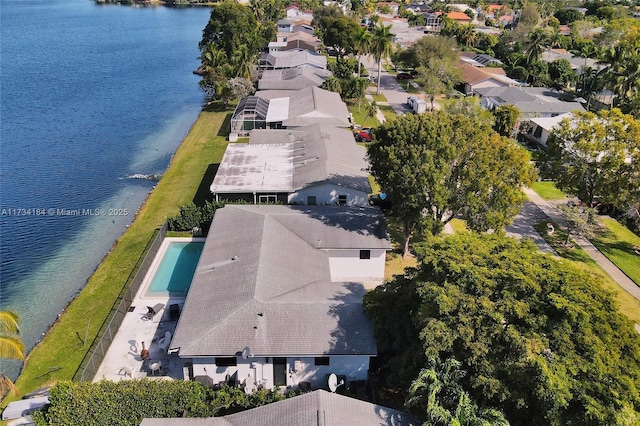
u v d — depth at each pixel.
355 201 49.88
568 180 49.19
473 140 38.34
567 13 174.00
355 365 29.86
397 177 37.69
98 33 166.88
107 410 25.98
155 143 72.25
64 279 42.25
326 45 129.00
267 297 31.48
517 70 108.31
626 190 46.69
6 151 68.50
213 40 109.44
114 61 125.25
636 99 73.19
